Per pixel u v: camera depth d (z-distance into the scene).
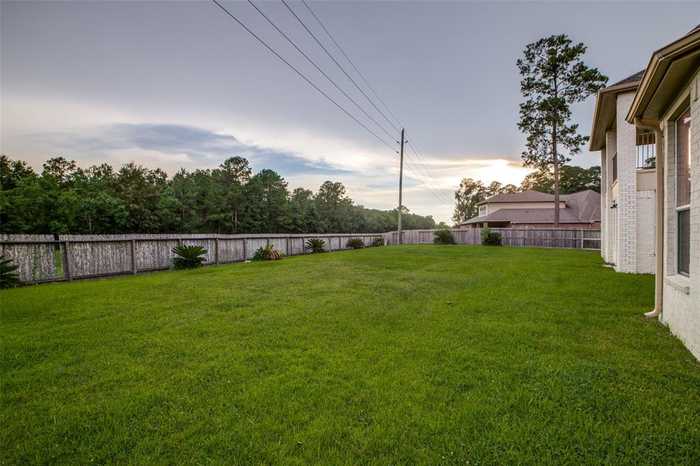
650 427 2.05
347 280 7.76
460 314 4.71
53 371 2.92
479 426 2.07
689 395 2.43
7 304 5.44
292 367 2.95
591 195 31.59
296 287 6.88
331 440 1.95
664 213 4.32
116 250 9.56
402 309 5.04
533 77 22.45
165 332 3.96
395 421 2.13
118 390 2.58
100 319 4.53
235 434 2.02
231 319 4.52
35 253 7.93
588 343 3.51
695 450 1.83
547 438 1.95
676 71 3.35
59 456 1.84
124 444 1.94
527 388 2.54
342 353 3.29
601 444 1.89
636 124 4.60
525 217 30.38
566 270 9.17
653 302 5.29
